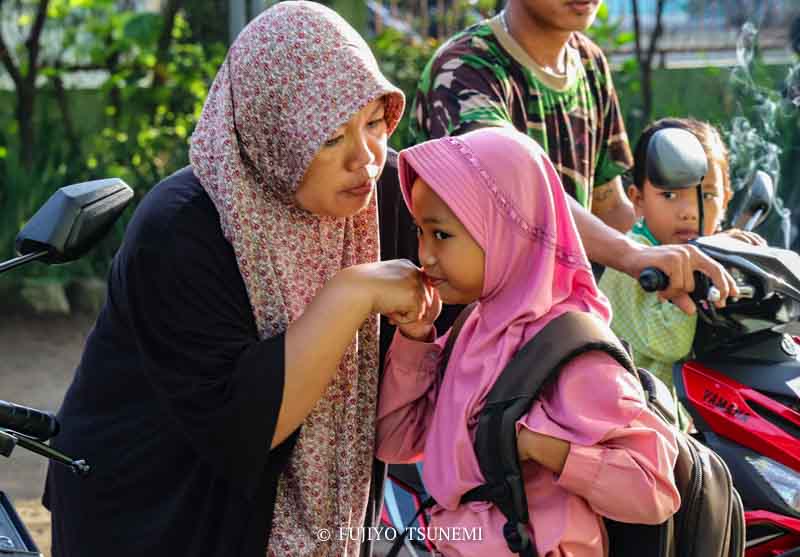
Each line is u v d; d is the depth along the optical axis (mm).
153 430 2740
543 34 3719
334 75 2555
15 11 10156
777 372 3434
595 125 4043
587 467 2520
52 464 2982
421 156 2666
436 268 2695
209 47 10219
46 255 2562
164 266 2596
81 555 2850
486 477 2592
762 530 3389
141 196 9234
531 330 2660
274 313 2654
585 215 3191
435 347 2898
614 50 10133
